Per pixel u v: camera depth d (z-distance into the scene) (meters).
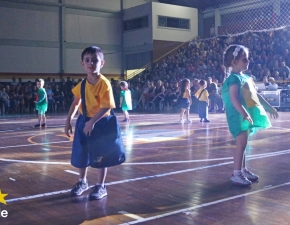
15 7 26.16
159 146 7.57
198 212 3.53
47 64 27.52
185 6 29.88
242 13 24.45
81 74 28.88
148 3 27.86
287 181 4.64
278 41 21.48
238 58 4.47
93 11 29.16
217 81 19.81
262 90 17.98
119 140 4.05
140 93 23.52
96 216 3.47
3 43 25.86
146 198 3.99
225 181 4.66
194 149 7.13
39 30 27.14
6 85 23.69
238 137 4.46
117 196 4.08
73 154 4.11
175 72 24.03
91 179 4.83
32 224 3.29
